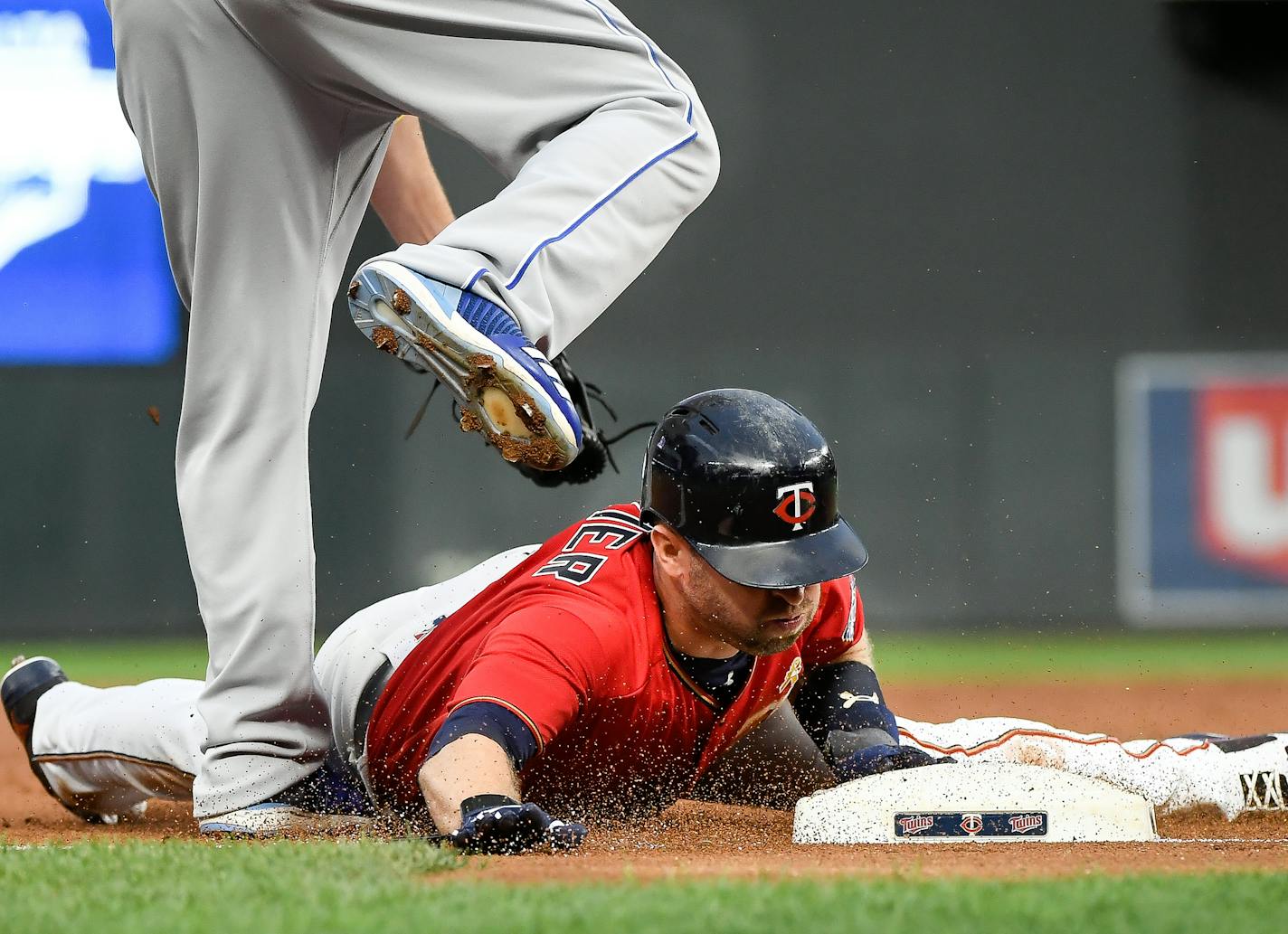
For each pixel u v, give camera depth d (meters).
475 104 10.74
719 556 10.04
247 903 6.92
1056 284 53.16
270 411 11.25
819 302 52.94
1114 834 10.70
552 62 10.69
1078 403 49.94
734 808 13.41
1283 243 53.12
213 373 11.24
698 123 10.83
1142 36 53.06
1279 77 52.94
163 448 46.97
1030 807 10.64
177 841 10.07
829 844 10.62
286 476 11.34
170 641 46.94
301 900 6.96
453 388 10.09
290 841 9.94
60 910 6.86
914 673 39.81
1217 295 53.34
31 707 13.55
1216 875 7.93
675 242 52.53
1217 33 52.91
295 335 11.30
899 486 50.22
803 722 12.41
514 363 9.61
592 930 6.24
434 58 10.68
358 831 11.25
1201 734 14.73
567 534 11.15
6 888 7.54
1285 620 48.91
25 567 46.81
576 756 10.62
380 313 9.91
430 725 10.86
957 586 49.94
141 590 47.00
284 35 10.58
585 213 10.21
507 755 9.47
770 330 52.78
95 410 46.66
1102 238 53.16
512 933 6.19
